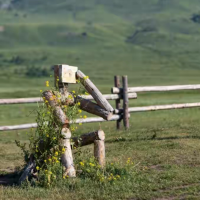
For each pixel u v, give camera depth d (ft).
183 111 271.08
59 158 85.76
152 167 97.40
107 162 95.40
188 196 72.23
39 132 87.20
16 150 129.59
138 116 256.11
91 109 90.99
